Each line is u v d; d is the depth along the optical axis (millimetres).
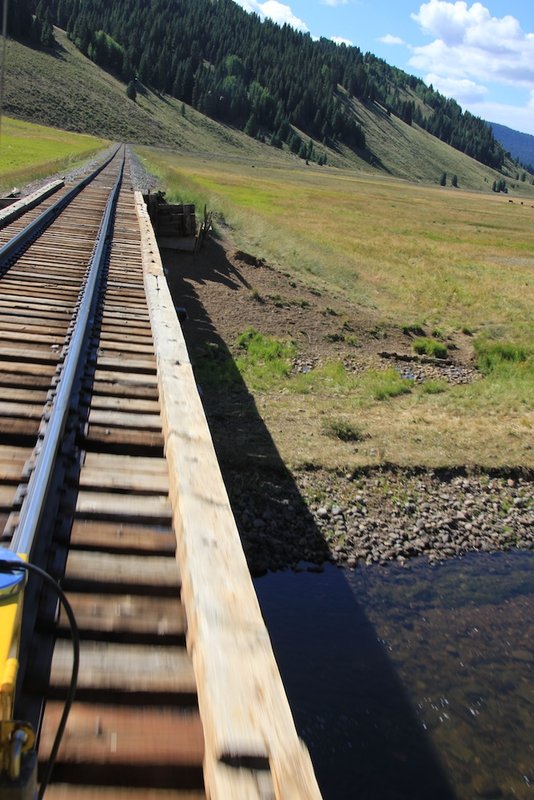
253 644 2932
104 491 4805
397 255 39500
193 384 6504
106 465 5172
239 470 9906
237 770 2301
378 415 13203
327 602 7484
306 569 8078
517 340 21266
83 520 4379
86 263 13359
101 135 153375
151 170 52812
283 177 128625
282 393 14062
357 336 19484
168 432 5293
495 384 16109
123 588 3744
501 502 10234
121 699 2953
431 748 5586
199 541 3725
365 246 41375
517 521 9805
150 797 2516
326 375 15734
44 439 5004
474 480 10719
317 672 6352
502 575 8469
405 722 5859
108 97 184500
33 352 7688
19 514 4133
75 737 2707
